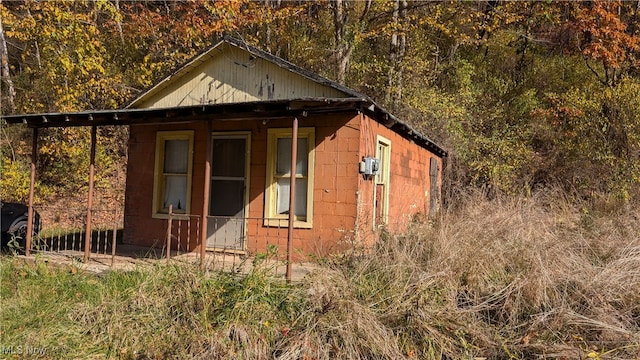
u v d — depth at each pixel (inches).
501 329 184.5
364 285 200.1
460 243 224.8
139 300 204.1
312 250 278.5
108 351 183.9
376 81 670.5
